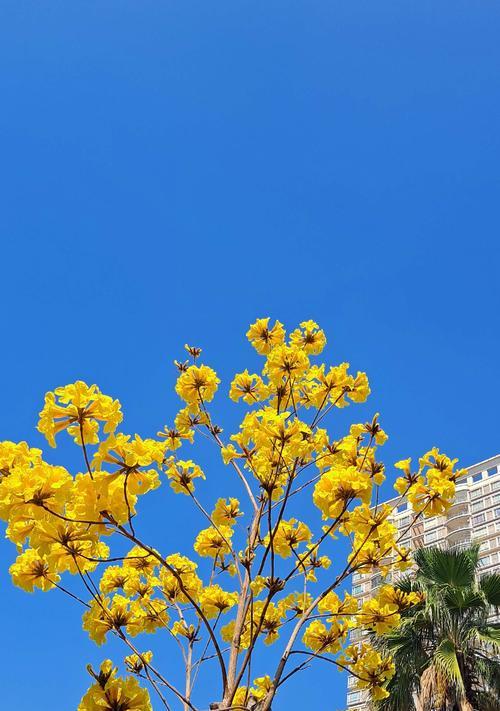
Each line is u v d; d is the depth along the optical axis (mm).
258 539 3090
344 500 2719
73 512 2189
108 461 2191
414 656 8766
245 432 2936
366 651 3188
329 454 3070
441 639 8953
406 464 3168
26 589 2434
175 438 3506
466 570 9250
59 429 2193
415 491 3080
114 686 2209
